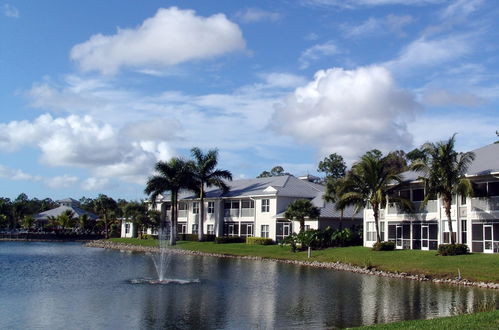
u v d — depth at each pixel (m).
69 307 24.39
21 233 102.25
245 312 23.38
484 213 43.69
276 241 69.50
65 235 102.00
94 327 20.25
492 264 36.81
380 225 54.50
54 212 116.25
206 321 21.38
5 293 28.62
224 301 26.28
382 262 42.84
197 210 84.25
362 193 51.97
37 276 36.91
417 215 50.00
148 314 22.77
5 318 21.88
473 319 16.84
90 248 76.00
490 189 43.88
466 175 44.25
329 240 56.41
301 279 35.88
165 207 91.19
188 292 29.31
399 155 99.38
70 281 34.06
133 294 28.41
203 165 73.62
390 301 26.42
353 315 22.72
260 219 72.44
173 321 21.36
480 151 50.47
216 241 71.25
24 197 159.88
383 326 16.36
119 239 89.44
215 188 85.06
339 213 65.69
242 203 76.62
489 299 27.09
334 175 110.94
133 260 52.41
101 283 33.06
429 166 43.53
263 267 44.88
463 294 28.97
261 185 77.62
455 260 39.59
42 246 80.06
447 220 45.84
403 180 51.06
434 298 27.47
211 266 45.62
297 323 21.05
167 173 72.75
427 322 16.75
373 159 50.69
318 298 27.36
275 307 24.62
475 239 44.47
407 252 46.12
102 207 101.88
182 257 57.25
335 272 40.91
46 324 20.78
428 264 39.50
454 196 46.00
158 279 35.28
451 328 15.31
